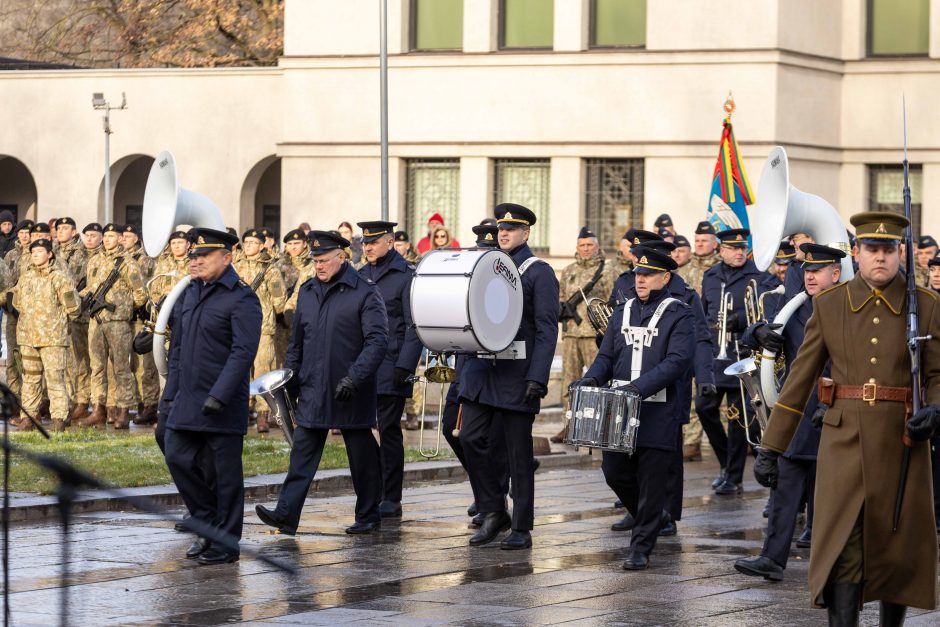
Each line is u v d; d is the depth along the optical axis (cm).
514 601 2120
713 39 6650
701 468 3975
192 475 2466
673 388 2477
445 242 4878
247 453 3772
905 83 6794
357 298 2717
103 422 4534
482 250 2605
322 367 2712
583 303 4381
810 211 2805
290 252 4753
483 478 2648
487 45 7000
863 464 1753
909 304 1758
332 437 4166
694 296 2805
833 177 6894
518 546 2597
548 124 6919
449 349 2597
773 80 6575
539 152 6938
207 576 2300
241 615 2006
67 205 7994
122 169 7981
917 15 6800
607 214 6912
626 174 6888
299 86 7356
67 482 1384
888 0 6838
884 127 6819
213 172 7712
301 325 2753
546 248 7025
